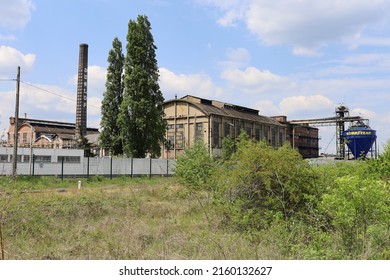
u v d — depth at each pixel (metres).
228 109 80.88
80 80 87.31
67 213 12.39
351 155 60.91
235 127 77.44
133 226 9.63
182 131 73.75
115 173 43.75
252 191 9.62
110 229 9.49
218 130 72.81
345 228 6.09
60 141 86.62
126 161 44.66
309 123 95.81
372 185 5.79
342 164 12.90
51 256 7.16
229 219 9.49
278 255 6.39
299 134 103.12
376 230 5.87
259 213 9.19
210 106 76.06
